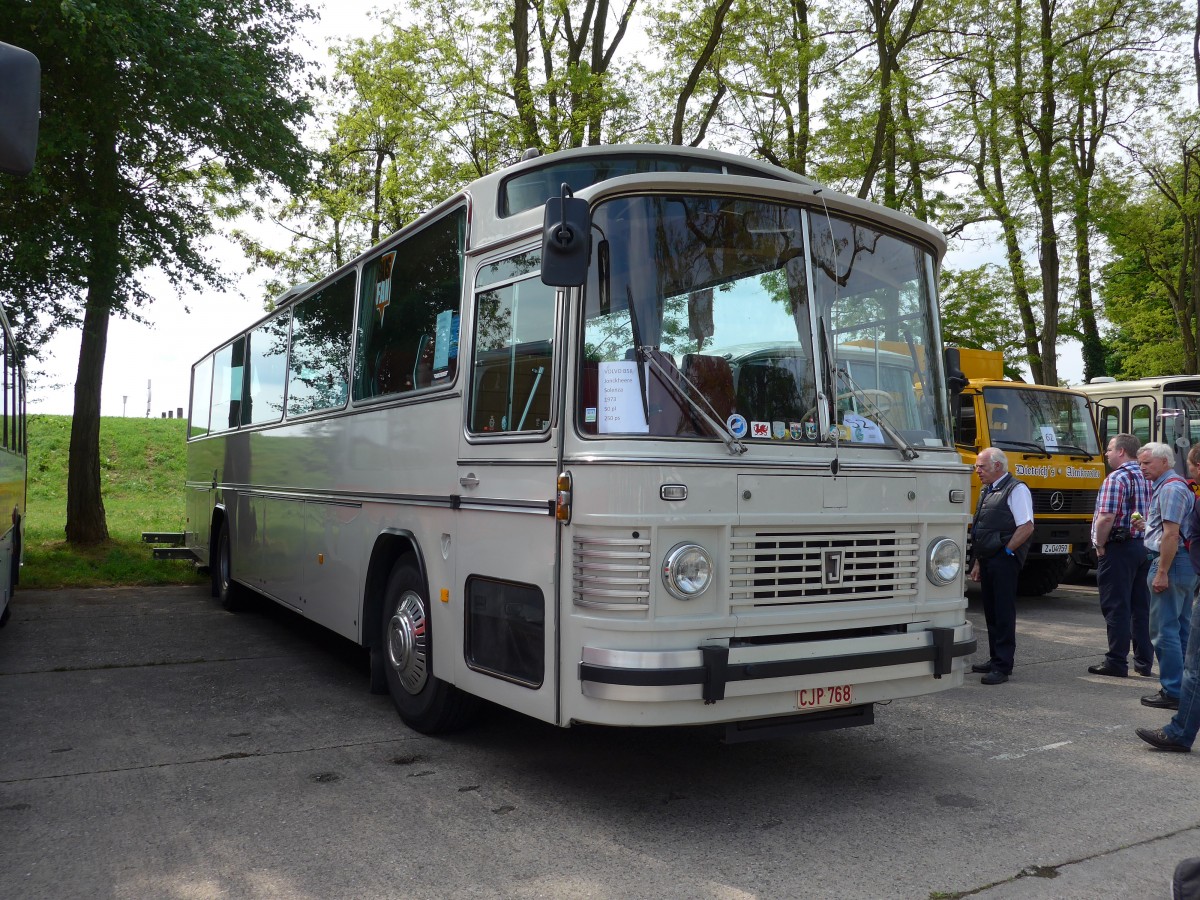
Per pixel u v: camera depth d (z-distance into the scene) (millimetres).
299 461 8594
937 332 5484
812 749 5770
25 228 13195
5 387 9508
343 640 9672
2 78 3191
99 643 9320
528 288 4945
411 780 5113
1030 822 4543
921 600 5000
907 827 4457
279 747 5742
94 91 12625
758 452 4504
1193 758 5621
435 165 18484
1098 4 21031
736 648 4293
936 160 20453
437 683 5785
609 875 3896
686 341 4539
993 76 20531
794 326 4832
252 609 11703
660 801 4797
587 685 4250
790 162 17828
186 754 5598
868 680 4641
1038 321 23641
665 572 4227
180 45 12008
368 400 6945
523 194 5297
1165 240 27906
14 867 3979
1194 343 26141
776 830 4406
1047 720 6500
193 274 15148
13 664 8258
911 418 5211
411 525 6035
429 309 6102
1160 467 6953
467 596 5273
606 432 4383
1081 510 12438
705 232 4691
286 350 9406
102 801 4781
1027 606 12391
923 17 19453
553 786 5023
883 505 4863
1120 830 4445
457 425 5469
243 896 3707
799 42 16531
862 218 5188
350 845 4211
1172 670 6836
